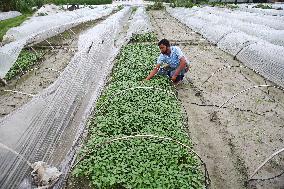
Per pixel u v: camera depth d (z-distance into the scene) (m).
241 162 8.22
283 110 10.95
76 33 25.38
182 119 9.68
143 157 7.58
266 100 11.75
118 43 19.80
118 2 64.19
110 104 10.44
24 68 15.69
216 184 7.46
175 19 33.94
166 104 10.37
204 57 17.36
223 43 19.16
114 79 12.96
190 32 24.98
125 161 7.45
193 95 12.30
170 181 6.79
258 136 9.34
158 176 6.93
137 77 12.74
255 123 10.08
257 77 14.32
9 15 33.44
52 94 11.41
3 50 15.88
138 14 34.97
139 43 19.41
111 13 40.16
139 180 6.80
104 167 7.22
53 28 22.62
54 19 28.12
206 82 13.58
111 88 11.71
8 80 14.33
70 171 7.61
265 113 10.73
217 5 50.41
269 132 9.55
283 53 14.20
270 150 8.67
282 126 9.89
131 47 18.02
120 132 8.75
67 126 9.82
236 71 14.99
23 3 38.00
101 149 7.91
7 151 7.91
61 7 46.84
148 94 11.05
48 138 9.01
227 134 9.49
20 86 13.69
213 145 8.99
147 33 22.11
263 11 37.88
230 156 8.48
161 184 6.72
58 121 9.84
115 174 7.02
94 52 16.61
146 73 13.20
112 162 7.40
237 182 7.53
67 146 8.89
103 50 17.45
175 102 10.62
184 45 20.23
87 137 9.16
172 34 24.22
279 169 7.90
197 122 10.25
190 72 14.80
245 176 7.72
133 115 9.54
